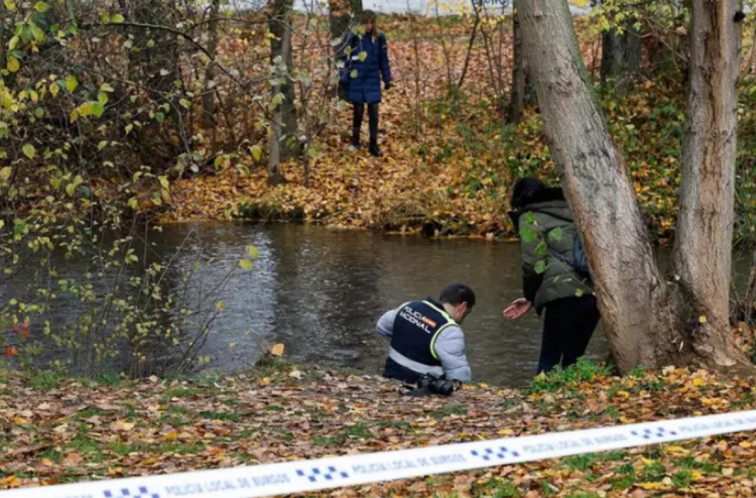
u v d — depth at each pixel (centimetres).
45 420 716
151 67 1155
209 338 1109
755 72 1168
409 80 2514
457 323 895
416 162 2028
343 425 721
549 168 1841
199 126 2012
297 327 1151
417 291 1308
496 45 2659
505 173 1820
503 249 1587
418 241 1659
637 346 824
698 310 823
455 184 1852
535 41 815
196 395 826
